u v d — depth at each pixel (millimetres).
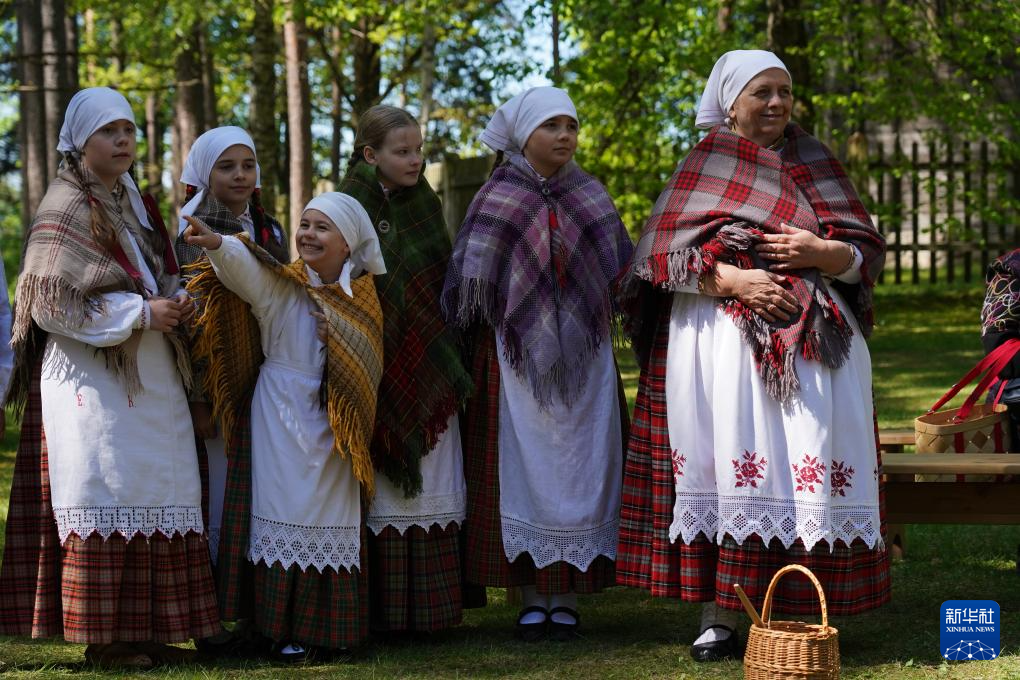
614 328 4180
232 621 4098
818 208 3830
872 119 14695
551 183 4160
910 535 5391
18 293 3625
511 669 3652
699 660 3695
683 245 3723
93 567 3602
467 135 19766
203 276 3752
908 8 13891
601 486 4035
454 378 4020
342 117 23000
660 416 3852
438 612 3971
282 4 13141
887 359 11172
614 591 4789
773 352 3623
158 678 3516
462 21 14109
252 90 13461
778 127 3891
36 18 14578
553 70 12273
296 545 3750
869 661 3617
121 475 3623
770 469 3639
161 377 3701
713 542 3740
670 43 12969
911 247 16703
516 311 4020
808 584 3629
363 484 3928
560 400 4008
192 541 3730
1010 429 4688
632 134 12992
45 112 16578
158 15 15555
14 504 3721
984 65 14242
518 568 4039
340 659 3807
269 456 3785
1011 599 4336
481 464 4121
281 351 3822
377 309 3885
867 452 3678
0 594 3691
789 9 13875
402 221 4105
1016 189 16219
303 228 3805
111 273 3615
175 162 20188
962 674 3436
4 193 38625
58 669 3678
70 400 3639
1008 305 4539
